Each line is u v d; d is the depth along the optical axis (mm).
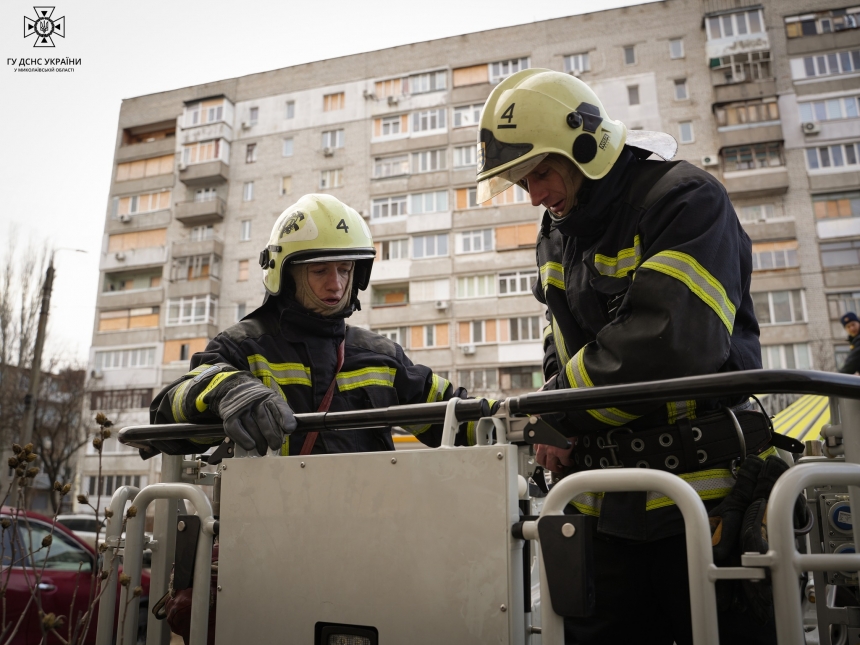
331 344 2436
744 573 1110
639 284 1488
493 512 1255
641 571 1611
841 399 1327
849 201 24938
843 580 1642
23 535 4910
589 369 1510
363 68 30953
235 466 1573
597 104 1791
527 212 27125
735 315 1622
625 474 1199
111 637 1767
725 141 26125
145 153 33125
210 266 30266
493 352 26188
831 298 24328
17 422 21422
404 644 1298
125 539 1805
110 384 30344
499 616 1216
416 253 27984
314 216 2398
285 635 1434
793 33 26609
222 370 1862
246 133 31828
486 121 1840
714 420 1525
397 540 1342
